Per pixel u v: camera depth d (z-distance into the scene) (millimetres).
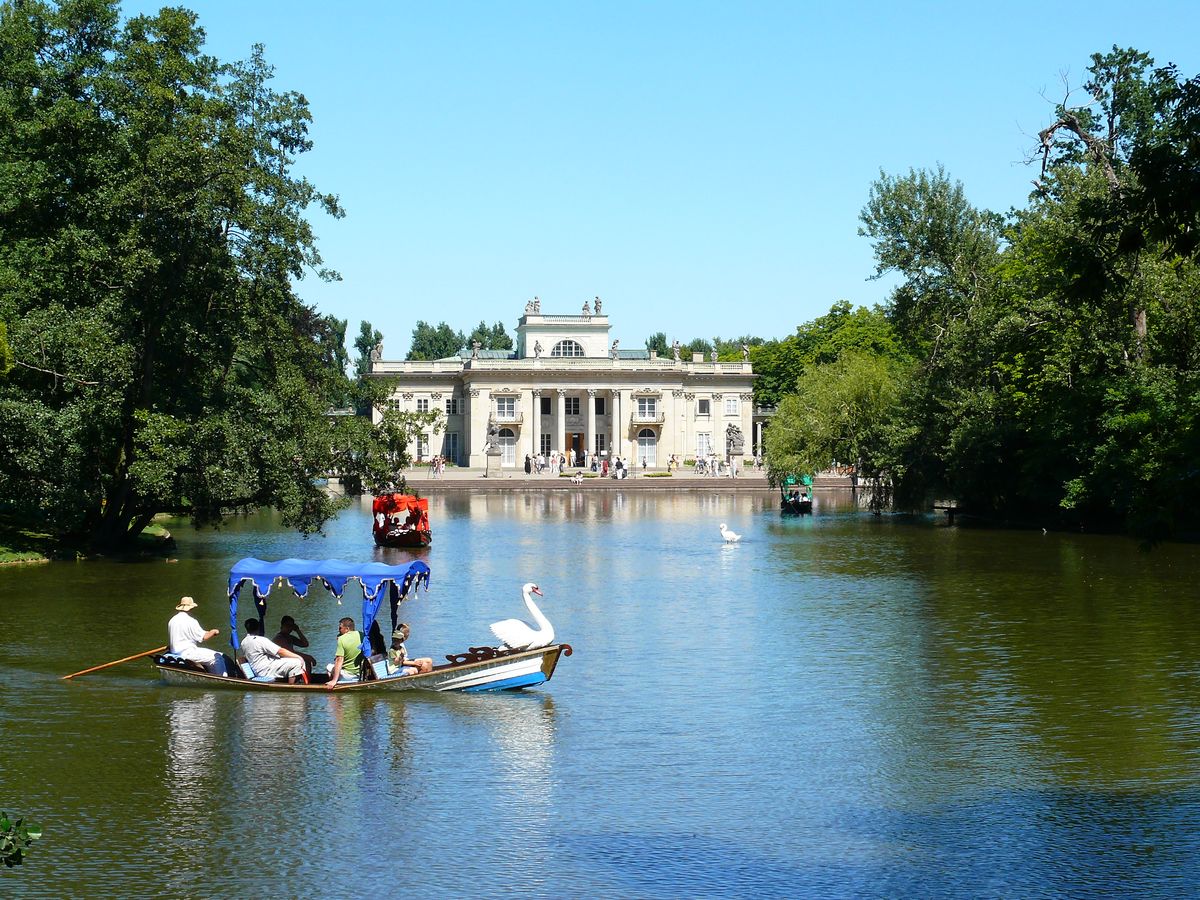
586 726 27812
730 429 166625
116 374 54062
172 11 56531
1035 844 20516
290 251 58688
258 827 21172
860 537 75688
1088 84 74625
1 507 65938
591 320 189000
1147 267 67000
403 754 25562
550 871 19312
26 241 58562
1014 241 88938
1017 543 69750
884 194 86000
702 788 23484
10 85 61094
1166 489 20469
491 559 63719
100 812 21906
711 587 51594
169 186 54156
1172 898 18281
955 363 81375
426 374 185250
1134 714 28688
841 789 23406
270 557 62969
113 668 33562
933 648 36875
